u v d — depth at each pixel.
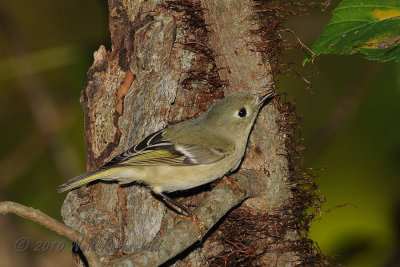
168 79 9.72
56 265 14.27
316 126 14.18
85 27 14.70
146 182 9.66
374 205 13.02
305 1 9.41
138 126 9.80
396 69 13.77
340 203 13.09
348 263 12.92
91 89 10.12
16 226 14.37
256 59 9.18
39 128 15.65
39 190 15.42
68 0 14.31
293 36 10.07
